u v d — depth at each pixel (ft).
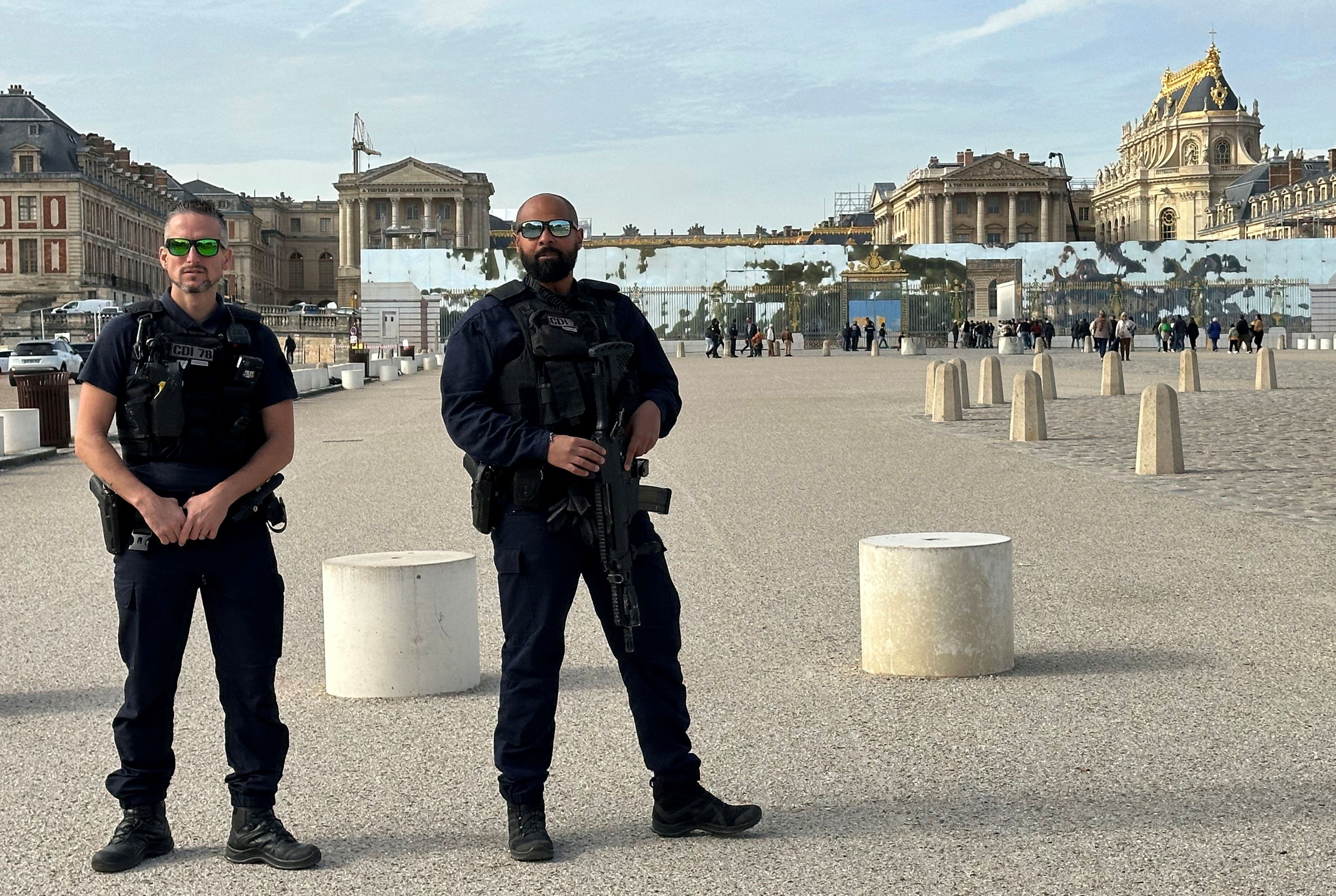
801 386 108.88
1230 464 48.37
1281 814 14.48
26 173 341.82
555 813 15.10
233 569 13.55
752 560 30.94
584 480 13.66
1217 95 472.85
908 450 55.21
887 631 20.92
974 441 58.90
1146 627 23.72
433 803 15.44
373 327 239.91
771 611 25.64
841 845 13.85
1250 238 425.69
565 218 13.87
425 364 184.34
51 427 65.62
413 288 239.71
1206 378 112.16
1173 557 30.37
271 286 546.67
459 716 19.24
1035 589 27.14
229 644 13.62
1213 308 244.83
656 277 243.81
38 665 22.27
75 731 18.56
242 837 13.67
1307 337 233.76
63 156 347.56
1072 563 29.91
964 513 37.45
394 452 59.36
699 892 12.71
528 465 13.61
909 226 495.00
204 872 13.50
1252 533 33.40
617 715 18.92
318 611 26.45
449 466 53.11
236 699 13.69
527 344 13.70
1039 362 85.87
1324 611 24.67
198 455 13.50
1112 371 88.07
